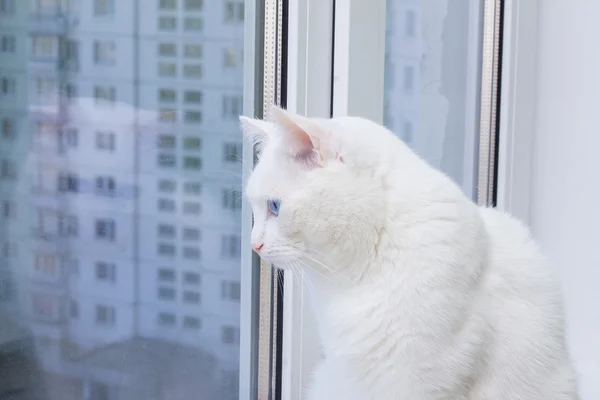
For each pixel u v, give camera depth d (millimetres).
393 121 1744
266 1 1391
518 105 1889
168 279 1485
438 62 1834
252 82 1440
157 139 1438
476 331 1088
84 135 1380
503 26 1866
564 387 1188
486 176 1942
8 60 1289
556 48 1892
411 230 1090
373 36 1420
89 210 1404
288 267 1162
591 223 1886
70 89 1356
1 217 1319
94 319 1437
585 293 1912
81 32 1353
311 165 1123
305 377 1443
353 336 1110
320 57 1372
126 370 1478
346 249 1110
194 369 1530
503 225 1259
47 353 1396
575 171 1897
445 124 1897
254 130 1240
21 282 1355
